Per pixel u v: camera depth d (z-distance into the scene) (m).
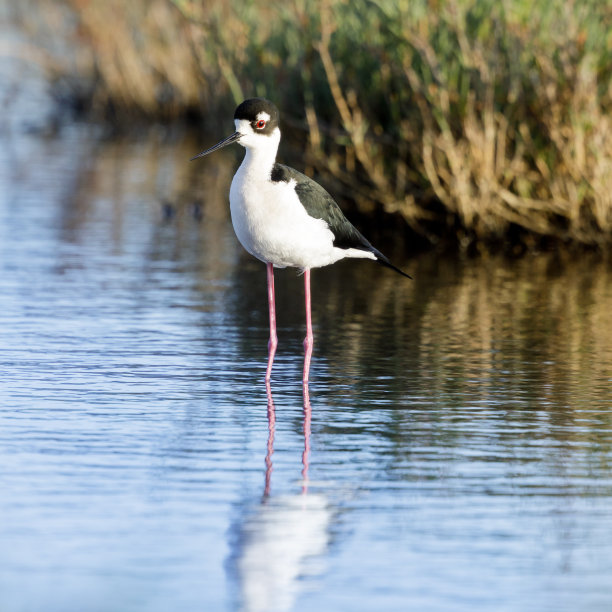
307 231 9.84
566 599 6.04
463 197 16.97
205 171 23.75
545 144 16.75
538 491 7.50
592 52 16.19
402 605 5.96
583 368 10.59
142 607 5.89
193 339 11.62
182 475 7.73
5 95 33.91
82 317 12.47
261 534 6.78
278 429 8.77
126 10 30.89
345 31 17.88
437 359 10.91
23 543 6.61
